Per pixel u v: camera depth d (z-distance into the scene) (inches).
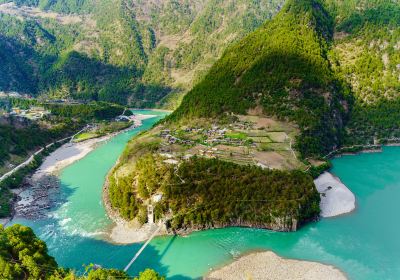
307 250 4753.9
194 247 4867.1
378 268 4384.8
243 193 5388.8
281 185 5506.9
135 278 3708.2
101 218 5762.8
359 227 5270.7
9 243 3932.1
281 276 4271.7
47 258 4030.5
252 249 4805.6
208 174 5669.3
